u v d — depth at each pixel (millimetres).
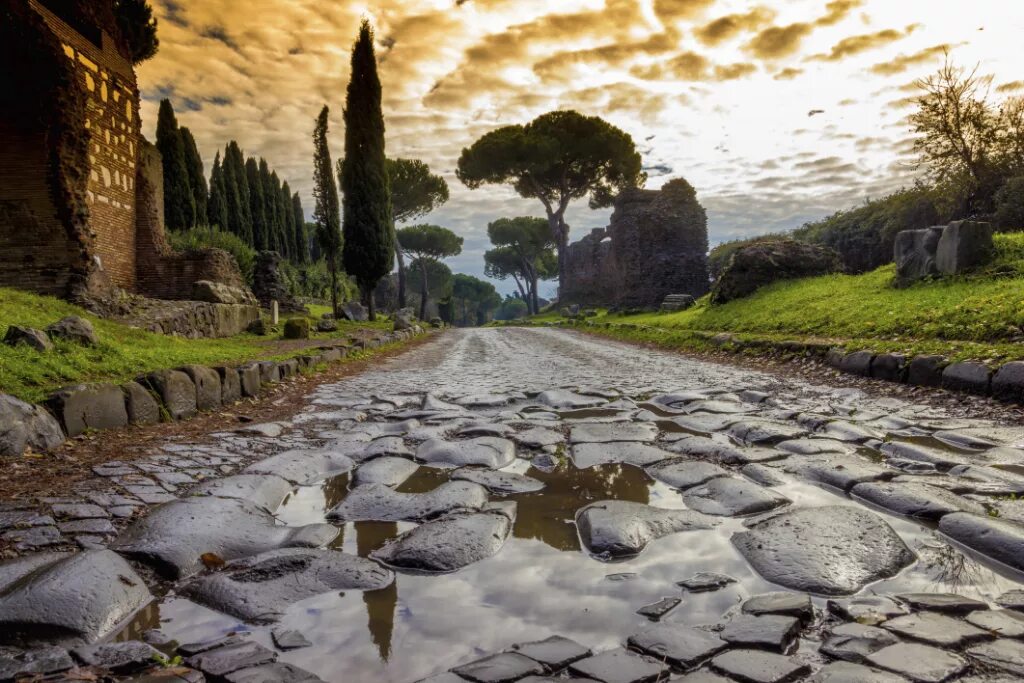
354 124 30703
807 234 33750
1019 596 2172
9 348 6602
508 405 7172
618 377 9828
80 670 1787
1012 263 11836
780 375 9320
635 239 35375
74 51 16266
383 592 2373
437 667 1829
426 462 4461
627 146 50250
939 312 9648
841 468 3854
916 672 1675
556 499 3551
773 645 1859
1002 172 22312
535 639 1987
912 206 25875
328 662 1867
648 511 3191
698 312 21844
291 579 2469
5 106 14734
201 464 4375
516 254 71000
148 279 19688
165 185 34375
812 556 2512
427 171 53844
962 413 5781
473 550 2719
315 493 3783
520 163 48094
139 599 2322
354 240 30984
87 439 4961
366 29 30422
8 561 2574
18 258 14867
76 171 15297
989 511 3031
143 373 6805
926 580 2346
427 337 26484
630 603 2236
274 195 55938
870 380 7945
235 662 1863
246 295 21906
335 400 7797
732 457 4352
